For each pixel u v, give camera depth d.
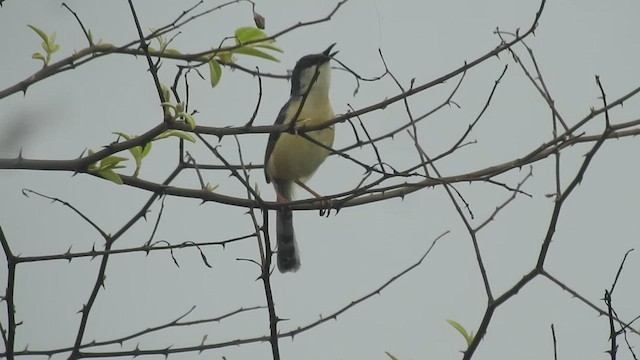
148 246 7.18
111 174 7.35
